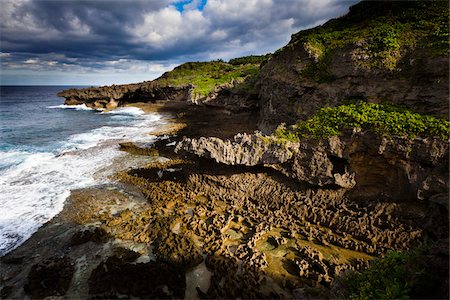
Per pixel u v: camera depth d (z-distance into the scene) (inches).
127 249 544.1
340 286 386.0
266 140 646.5
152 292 444.5
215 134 1358.3
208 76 2694.4
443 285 268.8
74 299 439.5
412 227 527.5
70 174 929.5
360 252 520.1
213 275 475.8
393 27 757.9
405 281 293.9
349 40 816.3
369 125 591.5
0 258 529.7
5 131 1615.4
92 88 3002.0
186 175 813.2
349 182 597.0
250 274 469.4
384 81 708.0
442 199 422.6
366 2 914.1
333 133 611.2
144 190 799.7
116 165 1016.9
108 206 721.6
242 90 1471.5
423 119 559.5
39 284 462.0
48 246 564.4
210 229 591.8
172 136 1424.7
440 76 617.9
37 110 2684.5
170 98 2706.7
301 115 895.1
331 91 814.5
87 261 522.0
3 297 446.9
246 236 575.5
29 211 690.2
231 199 691.4
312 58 902.4
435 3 746.2
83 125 1838.1
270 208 657.6
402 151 541.3
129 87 2797.7
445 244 305.6
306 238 562.3
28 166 997.2
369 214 569.6
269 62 1280.8
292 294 438.0
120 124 1865.2
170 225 606.2
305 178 623.2
